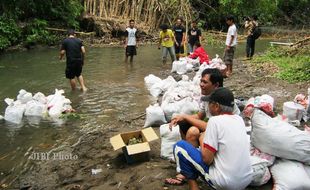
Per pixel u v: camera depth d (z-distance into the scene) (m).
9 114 6.43
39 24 15.92
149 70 10.93
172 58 11.88
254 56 13.53
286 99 7.42
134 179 4.21
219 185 3.35
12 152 5.20
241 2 22.64
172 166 4.50
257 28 12.55
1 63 12.01
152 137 4.61
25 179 4.42
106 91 8.38
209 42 18.77
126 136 4.77
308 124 5.82
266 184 3.92
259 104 5.47
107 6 18.94
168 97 6.45
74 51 8.20
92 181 4.25
